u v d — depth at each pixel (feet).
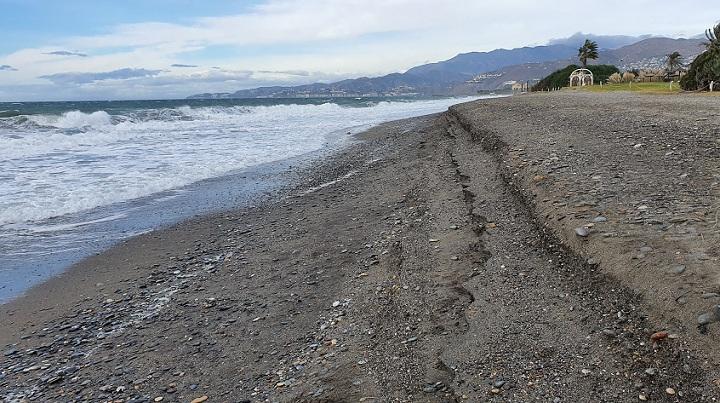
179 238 27.09
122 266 23.04
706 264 12.57
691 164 23.02
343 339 14.23
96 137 69.67
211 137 75.46
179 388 12.89
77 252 24.93
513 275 16.19
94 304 18.95
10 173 42.19
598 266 14.49
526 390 10.64
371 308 15.94
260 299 18.26
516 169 26.81
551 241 17.65
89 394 12.98
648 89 135.54
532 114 57.26
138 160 51.19
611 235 15.46
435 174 35.37
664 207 17.19
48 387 13.48
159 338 15.83
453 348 12.62
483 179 28.91
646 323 11.69
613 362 11.02
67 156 52.60
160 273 21.98
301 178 43.57
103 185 38.91
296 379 12.51
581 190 20.34
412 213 26.73
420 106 203.00
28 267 22.95
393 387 11.46
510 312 13.92
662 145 27.94
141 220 30.50
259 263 22.38
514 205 22.94
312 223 28.43
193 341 15.42
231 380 13.00
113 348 15.42
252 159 53.98
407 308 15.37
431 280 17.07
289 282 19.69
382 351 13.12
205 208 33.45
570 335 12.33
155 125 93.91
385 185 36.63
